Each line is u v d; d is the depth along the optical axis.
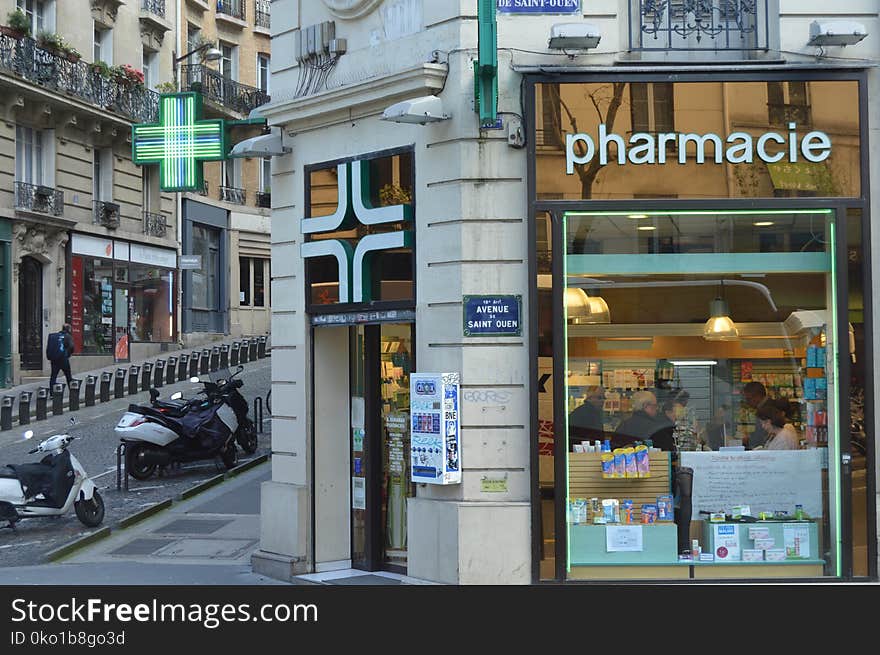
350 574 10.22
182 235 39.97
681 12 9.37
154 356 36.44
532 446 9.05
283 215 10.71
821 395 9.35
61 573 10.51
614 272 9.27
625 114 9.22
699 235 9.30
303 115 10.34
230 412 16.64
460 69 9.20
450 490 9.23
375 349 10.42
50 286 30.69
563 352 9.12
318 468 10.39
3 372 28.34
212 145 10.59
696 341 9.34
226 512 13.73
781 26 9.32
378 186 9.88
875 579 9.15
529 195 9.13
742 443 9.38
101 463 17.33
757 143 9.25
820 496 9.35
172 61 39.75
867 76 9.31
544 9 9.25
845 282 9.22
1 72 27.69
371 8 9.98
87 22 33.22
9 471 12.30
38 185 30.20
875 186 9.28
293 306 10.57
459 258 9.13
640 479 9.31
